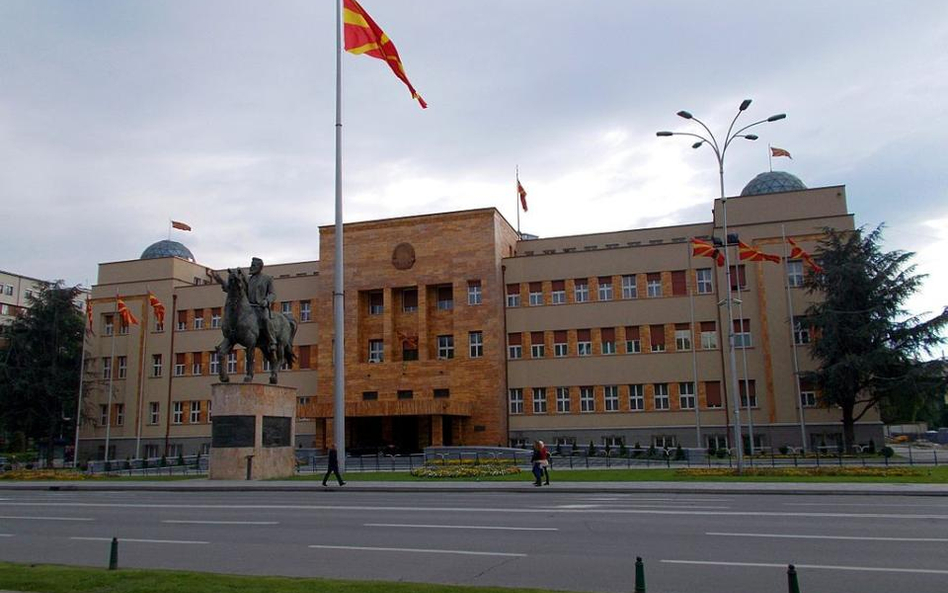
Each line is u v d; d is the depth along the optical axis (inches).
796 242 2188.7
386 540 566.3
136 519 738.8
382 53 1355.8
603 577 420.8
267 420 1353.3
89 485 1298.0
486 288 2304.4
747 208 2256.4
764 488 975.6
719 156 1414.9
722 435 2156.7
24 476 1587.1
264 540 578.2
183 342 2709.2
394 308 2412.6
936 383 1834.4
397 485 1128.2
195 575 407.8
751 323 2183.8
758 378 2153.1
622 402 2242.9
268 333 1398.9
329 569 453.7
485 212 2338.8
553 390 2298.2
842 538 545.0
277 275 2849.4
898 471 1203.2
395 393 2315.5
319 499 946.7
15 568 432.8
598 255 2335.1
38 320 2728.8
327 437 2336.4
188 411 2657.5
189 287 2741.1
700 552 494.3
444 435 2271.2
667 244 2285.9
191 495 1068.5
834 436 2085.4
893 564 448.1
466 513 736.3
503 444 2250.2
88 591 370.9
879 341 1879.9
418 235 2384.4
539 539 558.9
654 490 1004.6
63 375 2652.6
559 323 2326.5
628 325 2277.3
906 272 1931.6
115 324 2792.8
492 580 416.5
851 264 1915.6
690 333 2226.9
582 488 1029.2
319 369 2401.6
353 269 2426.2
